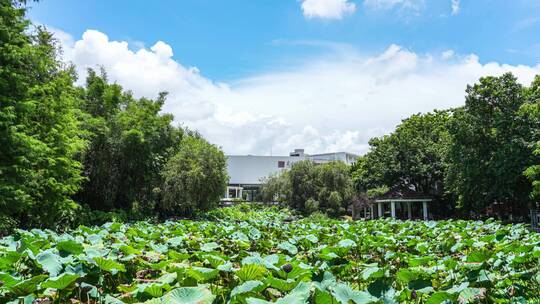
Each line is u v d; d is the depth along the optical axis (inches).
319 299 150.0
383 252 324.5
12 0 496.7
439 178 1111.0
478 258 218.1
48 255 205.8
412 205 1264.8
